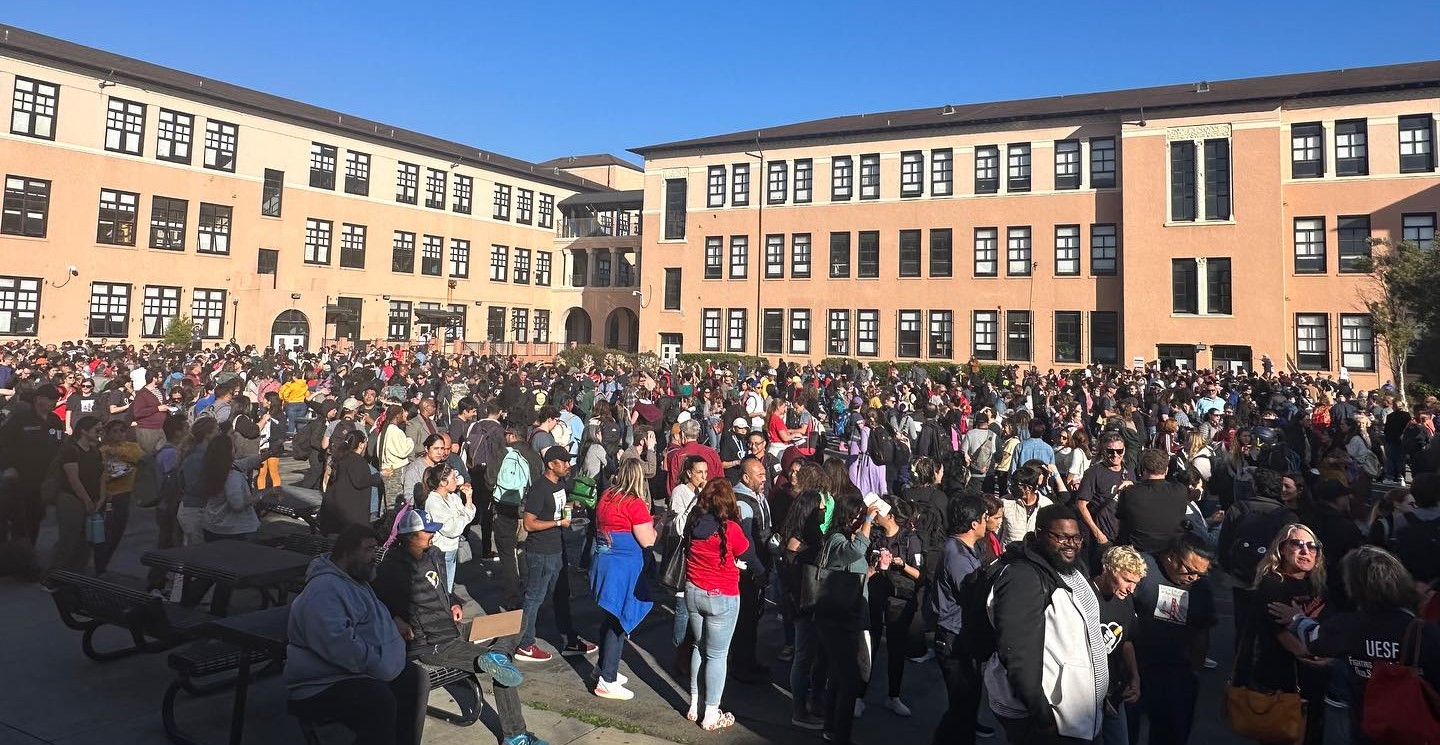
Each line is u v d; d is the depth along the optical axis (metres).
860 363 37.72
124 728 5.35
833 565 5.29
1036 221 36.53
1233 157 32.59
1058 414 16.30
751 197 42.81
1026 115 36.47
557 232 55.44
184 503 7.88
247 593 8.48
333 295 43.22
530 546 6.96
